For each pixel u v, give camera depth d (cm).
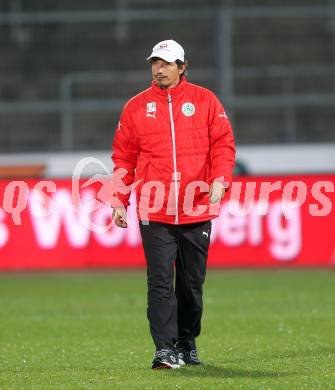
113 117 8025
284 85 8362
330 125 8044
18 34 8619
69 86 7944
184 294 2411
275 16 8525
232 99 7556
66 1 8894
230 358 2661
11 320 3838
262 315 3884
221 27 7669
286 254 5822
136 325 3628
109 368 2473
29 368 2533
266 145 6862
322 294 4694
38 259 5838
